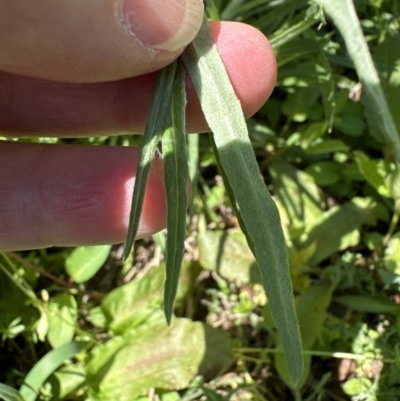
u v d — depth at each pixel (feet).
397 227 0.67
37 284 0.66
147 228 0.44
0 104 0.46
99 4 0.32
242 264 0.63
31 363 0.62
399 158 0.50
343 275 0.62
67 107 0.45
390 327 0.60
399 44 0.63
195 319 0.66
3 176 0.46
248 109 0.41
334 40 0.66
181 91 0.34
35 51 0.34
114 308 0.62
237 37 0.40
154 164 0.42
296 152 0.70
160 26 0.33
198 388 0.58
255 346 0.64
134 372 0.59
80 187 0.45
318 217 0.67
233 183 0.33
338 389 0.61
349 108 0.69
